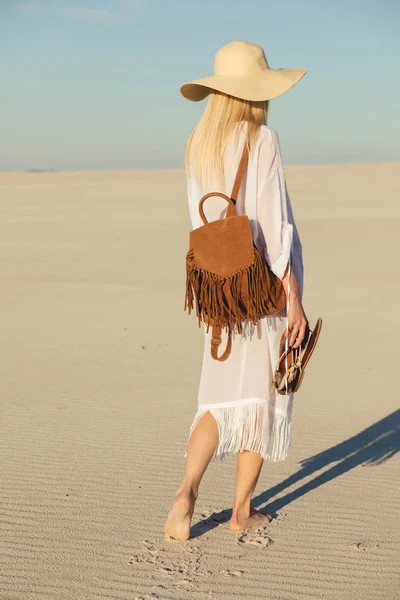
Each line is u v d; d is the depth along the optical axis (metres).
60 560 3.79
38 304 13.01
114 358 8.91
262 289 3.78
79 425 6.20
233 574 3.64
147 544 3.97
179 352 9.23
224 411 3.94
